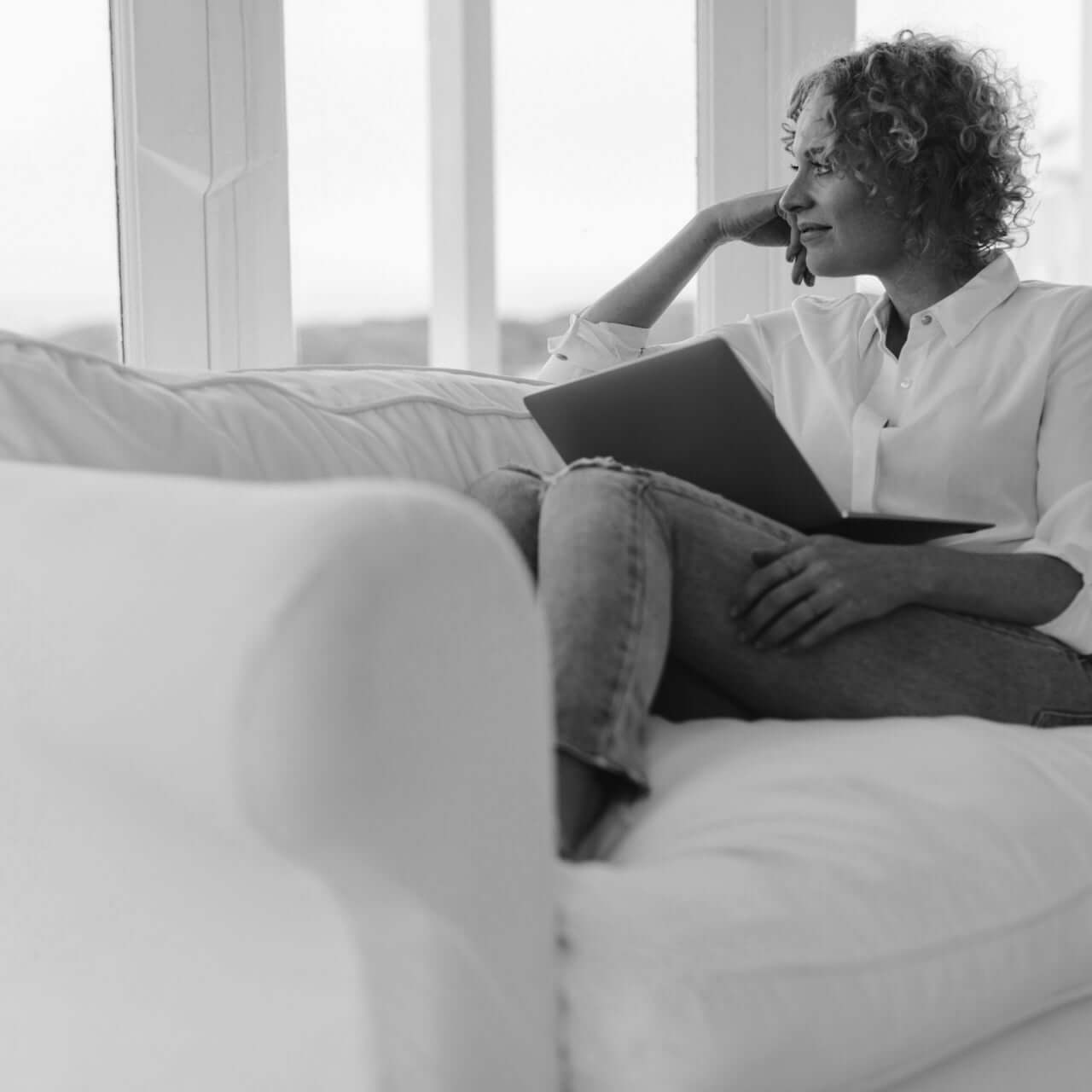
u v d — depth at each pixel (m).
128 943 0.82
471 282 2.29
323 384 1.54
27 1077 0.92
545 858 0.72
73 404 1.20
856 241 1.62
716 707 1.28
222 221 2.03
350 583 0.61
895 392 1.59
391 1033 0.69
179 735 0.64
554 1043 0.75
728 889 0.83
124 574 0.69
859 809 0.95
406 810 0.65
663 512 1.18
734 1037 0.77
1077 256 3.10
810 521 1.31
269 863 0.67
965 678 1.25
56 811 0.83
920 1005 0.88
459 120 2.26
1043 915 0.96
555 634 1.02
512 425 1.68
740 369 1.19
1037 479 1.50
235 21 2.01
